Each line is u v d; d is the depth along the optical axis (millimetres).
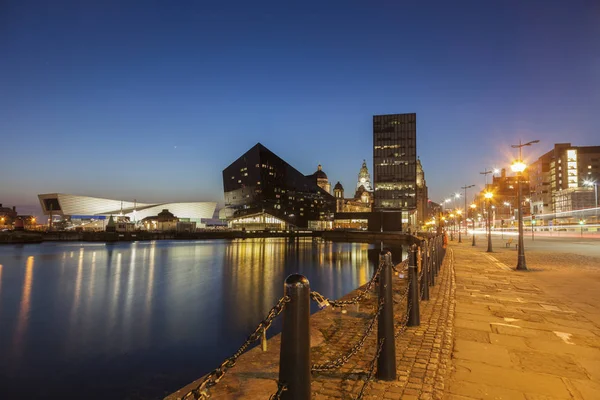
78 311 25250
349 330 6773
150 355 15969
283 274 46281
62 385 12781
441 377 4707
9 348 16891
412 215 155875
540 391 4504
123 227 131125
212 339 18469
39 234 106312
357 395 4109
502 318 8211
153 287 35875
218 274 45844
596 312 8820
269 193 170750
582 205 109062
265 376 4598
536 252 29750
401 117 162500
